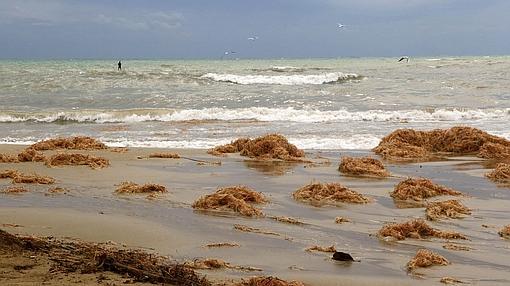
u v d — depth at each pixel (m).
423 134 18.25
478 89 36.16
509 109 26.20
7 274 5.78
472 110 25.91
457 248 8.19
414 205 11.05
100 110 25.56
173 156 16.06
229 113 24.95
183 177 13.48
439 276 6.93
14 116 23.89
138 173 13.80
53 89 35.03
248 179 13.38
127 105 28.47
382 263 7.41
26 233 8.23
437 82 41.41
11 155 15.55
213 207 10.42
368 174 13.95
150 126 22.44
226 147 17.06
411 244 8.39
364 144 18.41
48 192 11.56
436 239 8.69
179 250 7.76
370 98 31.20
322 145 18.25
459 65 64.12
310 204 11.01
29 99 30.55
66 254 6.79
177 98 30.88
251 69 57.00
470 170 14.75
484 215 10.27
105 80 40.56
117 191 11.66
